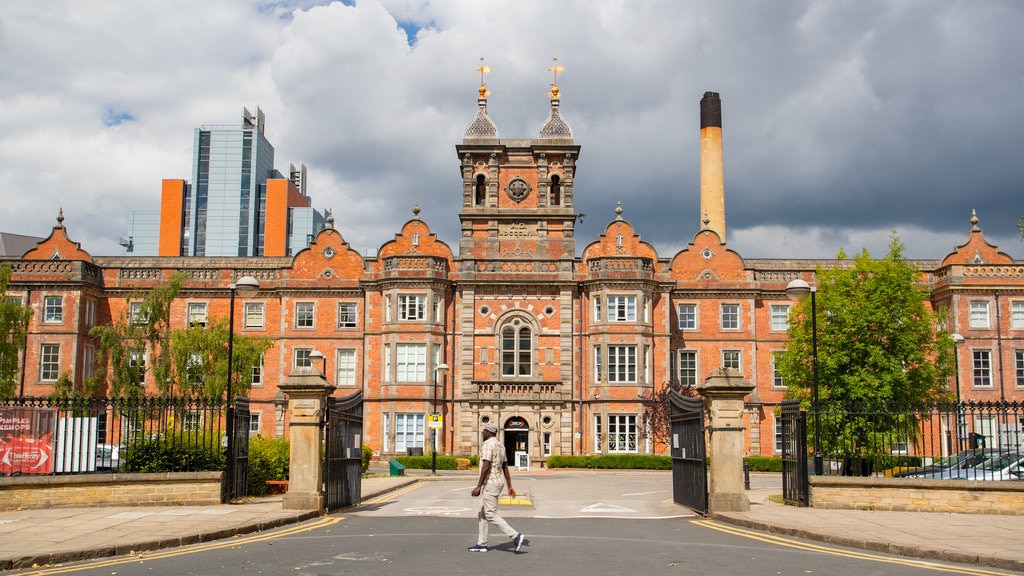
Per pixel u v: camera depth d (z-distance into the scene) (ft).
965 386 184.55
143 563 51.29
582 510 84.84
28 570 49.55
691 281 199.41
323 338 196.85
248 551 55.36
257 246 576.20
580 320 193.88
